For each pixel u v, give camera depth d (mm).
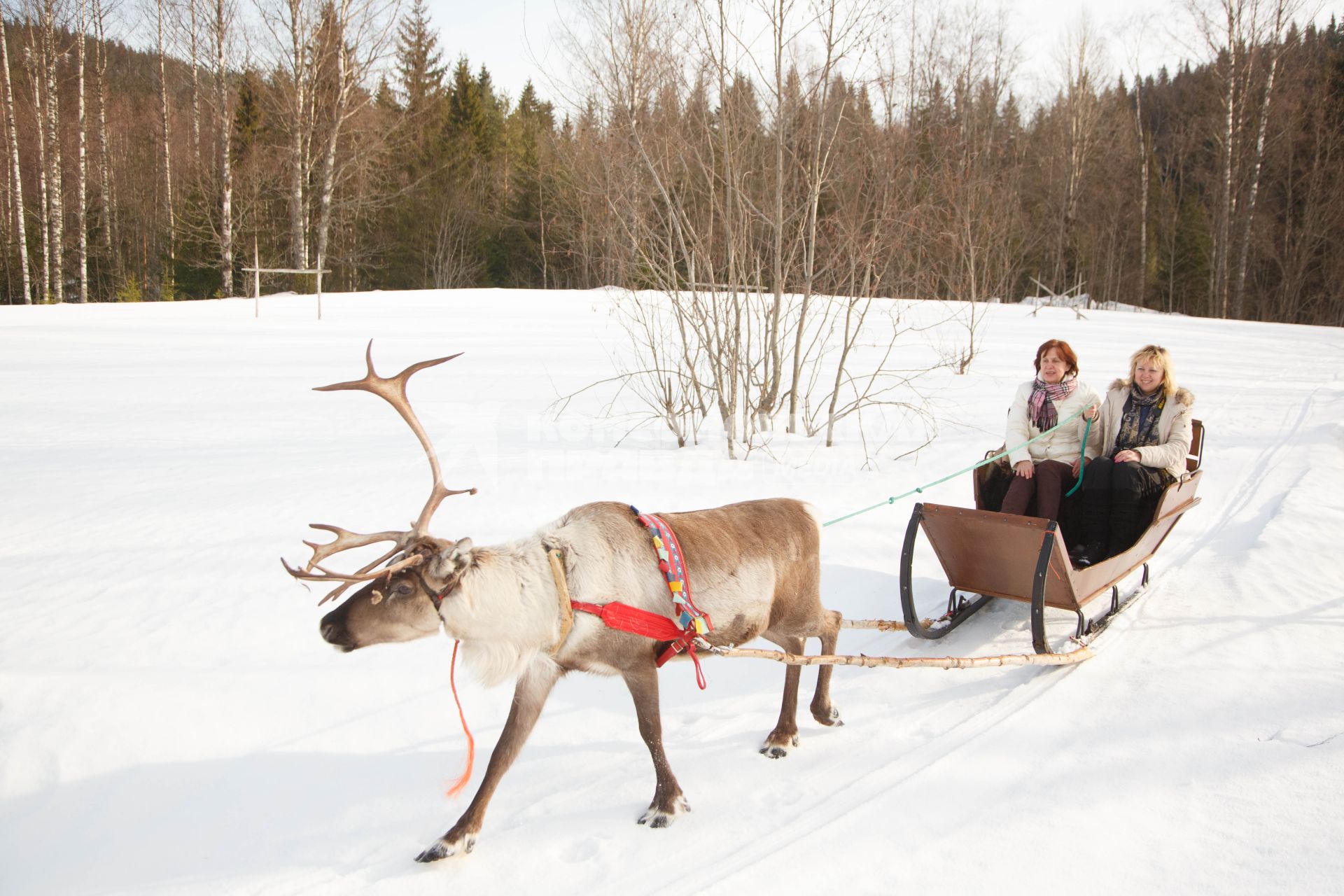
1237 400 15016
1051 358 6762
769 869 3857
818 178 11758
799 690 5695
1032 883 3660
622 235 13344
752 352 14578
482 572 4098
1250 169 48094
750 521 4887
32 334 23922
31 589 7117
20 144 44594
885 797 4371
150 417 14219
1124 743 4715
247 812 4488
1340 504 8750
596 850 4090
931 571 7582
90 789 4637
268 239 46719
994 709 5238
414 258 56781
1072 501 6801
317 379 17500
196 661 5875
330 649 6078
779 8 11094
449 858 4055
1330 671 5352
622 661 4348
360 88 41938
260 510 9180
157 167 54219
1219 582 6992
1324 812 3984
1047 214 50688
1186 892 3557
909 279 15375
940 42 29281
